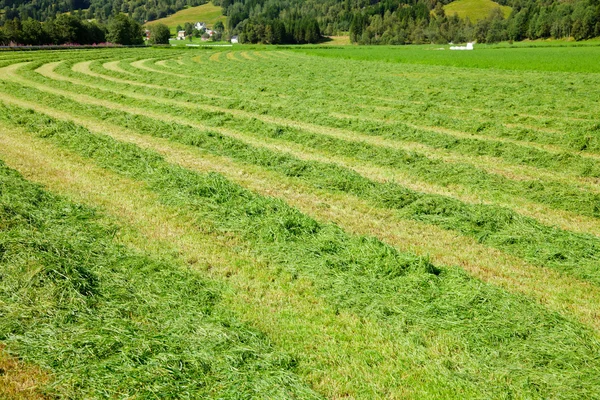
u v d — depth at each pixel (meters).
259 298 6.73
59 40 73.94
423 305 6.46
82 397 4.83
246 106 21.19
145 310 6.29
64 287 6.53
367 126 17.42
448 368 5.42
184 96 23.95
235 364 5.23
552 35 109.88
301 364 5.42
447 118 18.81
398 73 38.19
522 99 23.80
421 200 10.38
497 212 9.70
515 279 7.45
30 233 8.07
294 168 12.51
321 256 7.80
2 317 5.92
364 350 5.68
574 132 16.66
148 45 91.38
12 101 22.05
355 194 11.04
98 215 9.34
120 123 17.56
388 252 7.64
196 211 9.67
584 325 6.18
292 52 75.12
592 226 9.53
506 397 4.94
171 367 5.13
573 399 4.88
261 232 8.62
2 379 5.05
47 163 12.69
